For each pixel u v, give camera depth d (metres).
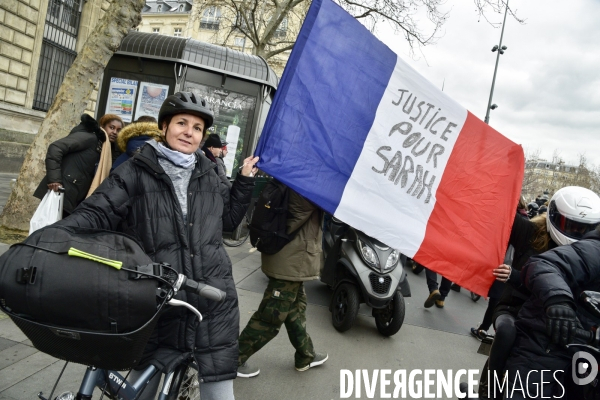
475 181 3.36
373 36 3.17
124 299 1.47
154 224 1.92
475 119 3.41
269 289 3.32
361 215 3.13
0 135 13.30
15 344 3.30
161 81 8.31
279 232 3.17
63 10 15.27
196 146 2.06
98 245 1.55
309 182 2.99
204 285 1.77
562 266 2.05
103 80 8.43
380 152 3.19
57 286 1.41
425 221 3.28
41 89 14.84
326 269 5.60
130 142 3.70
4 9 12.66
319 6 3.02
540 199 11.20
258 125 8.70
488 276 3.30
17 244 1.48
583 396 2.17
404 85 3.24
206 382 1.96
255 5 14.97
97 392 2.73
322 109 3.04
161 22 41.19
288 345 4.26
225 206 2.28
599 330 1.97
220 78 8.45
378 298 4.73
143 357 1.98
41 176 5.88
